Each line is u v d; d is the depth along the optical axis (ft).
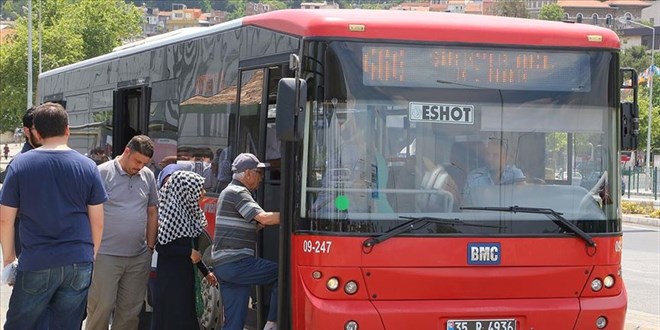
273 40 31.07
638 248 81.87
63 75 57.57
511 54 29.09
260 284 31.60
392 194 28.04
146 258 34.45
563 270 28.73
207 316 36.73
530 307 28.32
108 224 33.60
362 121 28.07
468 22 29.07
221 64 35.58
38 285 25.63
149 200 34.55
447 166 28.45
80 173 26.09
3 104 252.21
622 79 31.01
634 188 167.94
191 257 34.32
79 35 275.39
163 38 42.27
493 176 28.71
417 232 27.94
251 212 31.09
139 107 45.91
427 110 28.48
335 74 27.96
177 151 39.37
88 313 34.14
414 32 28.48
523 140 29.01
